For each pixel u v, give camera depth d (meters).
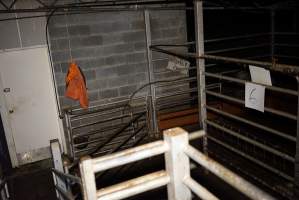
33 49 4.66
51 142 2.85
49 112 4.98
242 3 5.24
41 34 4.63
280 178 3.05
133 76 5.24
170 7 5.00
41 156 5.10
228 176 1.13
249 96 2.70
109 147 5.21
